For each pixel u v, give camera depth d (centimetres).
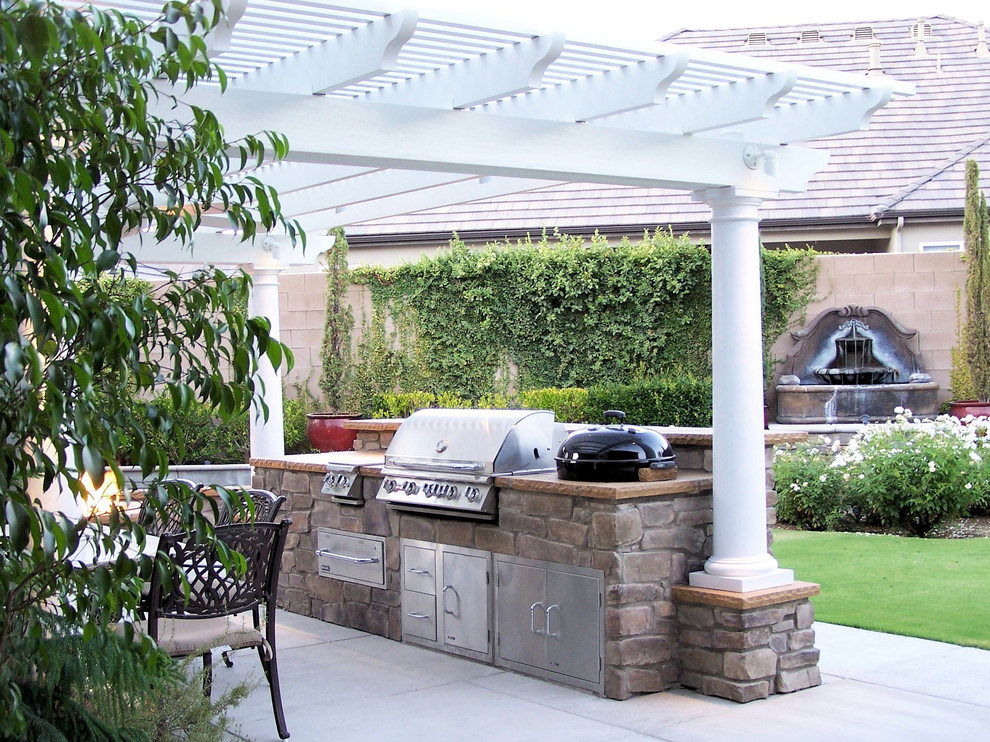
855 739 418
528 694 489
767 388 1163
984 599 631
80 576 250
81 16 211
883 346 1155
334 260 1202
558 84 473
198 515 257
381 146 420
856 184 1358
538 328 1182
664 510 487
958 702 463
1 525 218
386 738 434
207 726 347
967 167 1128
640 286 1148
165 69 241
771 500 529
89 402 219
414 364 1205
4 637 252
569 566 492
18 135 208
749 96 462
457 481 544
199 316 252
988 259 1119
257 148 268
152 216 249
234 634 428
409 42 407
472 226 1402
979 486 850
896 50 1652
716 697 476
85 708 311
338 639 612
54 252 224
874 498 855
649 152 478
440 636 574
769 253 1152
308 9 365
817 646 555
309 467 666
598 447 489
